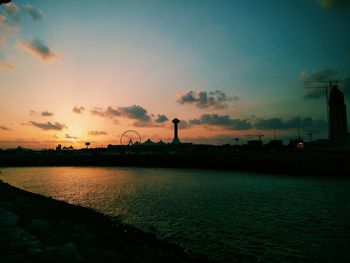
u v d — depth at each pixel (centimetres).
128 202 4672
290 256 2136
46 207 2578
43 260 1067
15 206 2292
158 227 2966
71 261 1088
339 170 8575
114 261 1196
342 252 2223
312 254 2188
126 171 13550
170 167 16112
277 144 19600
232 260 2056
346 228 2869
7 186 4034
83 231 1734
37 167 19488
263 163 11162
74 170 15238
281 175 9225
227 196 5056
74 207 2981
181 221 3225
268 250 2267
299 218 3288
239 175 9756
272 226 2961
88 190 6531
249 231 2789
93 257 1199
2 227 1529
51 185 7819
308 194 5078
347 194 4997
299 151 12912
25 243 1261
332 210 3684
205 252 2208
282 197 4791
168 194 5541
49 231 1523
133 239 1900
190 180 8431
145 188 6669
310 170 9200
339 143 16250
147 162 18088
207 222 3164
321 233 2709
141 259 1342
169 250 1862
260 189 5928
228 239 2538
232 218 3338
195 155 15450
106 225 2269
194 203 4422
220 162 13562
